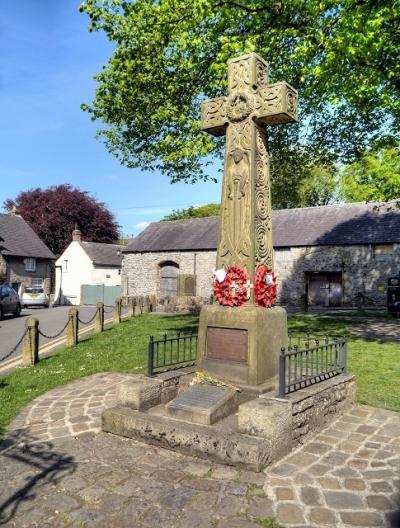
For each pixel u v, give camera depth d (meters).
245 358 6.12
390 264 24.42
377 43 9.51
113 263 43.34
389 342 11.58
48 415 6.39
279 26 11.53
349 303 25.41
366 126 15.95
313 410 5.55
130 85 13.74
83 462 4.77
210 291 30.42
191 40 11.86
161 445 5.14
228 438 4.71
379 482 4.27
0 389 7.87
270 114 6.41
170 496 4.04
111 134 15.80
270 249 6.82
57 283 43.12
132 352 11.05
